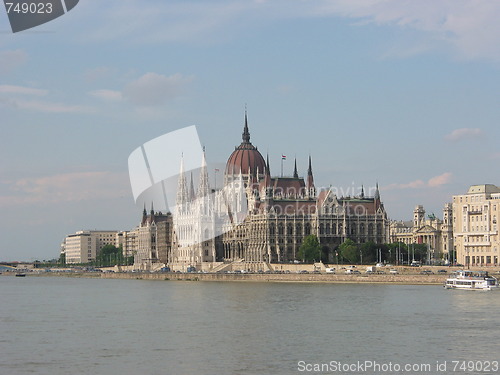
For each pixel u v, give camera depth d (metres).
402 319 197.12
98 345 160.25
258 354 147.88
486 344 157.62
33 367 138.25
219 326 187.50
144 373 132.38
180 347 156.38
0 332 181.88
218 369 135.00
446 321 192.38
